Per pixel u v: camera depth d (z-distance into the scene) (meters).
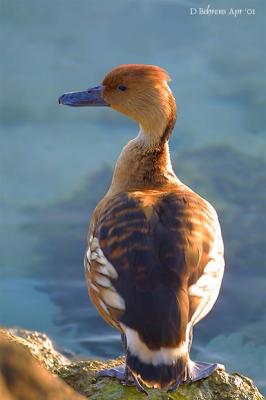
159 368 7.64
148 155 10.15
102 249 8.37
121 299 7.99
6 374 6.25
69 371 8.87
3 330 9.51
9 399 6.17
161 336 7.68
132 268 8.05
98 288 8.41
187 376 8.27
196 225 8.42
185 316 7.78
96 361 9.11
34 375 6.31
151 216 8.41
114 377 8.69
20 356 6.34
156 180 10.12
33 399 6.25
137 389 8.39
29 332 9.71
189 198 8.78
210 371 8.60
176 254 8.10
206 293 8.16
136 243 8.18
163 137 10.20
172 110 10.35
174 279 7.96
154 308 7.78
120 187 10.19
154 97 10.29
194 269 8.12
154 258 8.07
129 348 7.75
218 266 8.46
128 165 10.20
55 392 6.32
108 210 8.70
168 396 8.35
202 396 8.47
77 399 6.36
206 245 8.35
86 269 8.97
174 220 8.39
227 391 8.58
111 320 8.45
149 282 7.92
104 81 10.66
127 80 10.45
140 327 7.75
